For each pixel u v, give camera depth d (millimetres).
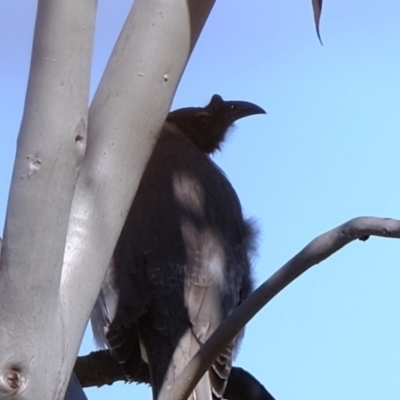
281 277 6199
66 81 5004
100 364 10852
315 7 6543
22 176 4910
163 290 10852
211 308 10914
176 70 5852
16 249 4859
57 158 4930
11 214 4887
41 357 4906
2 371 4840
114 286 10922
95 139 5656
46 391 4926
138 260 11031
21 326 4867
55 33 5023
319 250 6117
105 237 5500
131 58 5797
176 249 11117
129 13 5934
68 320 5207
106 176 5598
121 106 5719
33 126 4953
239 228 12047
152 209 11391
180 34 5855
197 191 11828
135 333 10766
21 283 4855
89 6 5086
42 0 5062
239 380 10250
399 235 5984
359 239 6109
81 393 6562
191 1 5895
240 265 11773
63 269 5297
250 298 6309
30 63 5047
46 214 4887
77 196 5512
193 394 9625
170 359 10430
